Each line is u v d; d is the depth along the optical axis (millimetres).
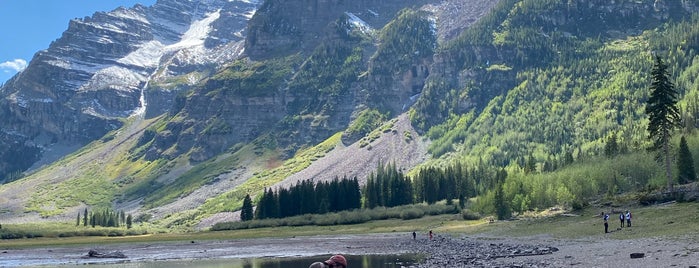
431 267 69688
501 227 153125
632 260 56031
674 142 180625
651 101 125750
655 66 126312
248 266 93750
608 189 170250
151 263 110250
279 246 150500
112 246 193875
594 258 62188
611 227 101438
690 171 151375
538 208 188250
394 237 166250
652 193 125688
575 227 113438
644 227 92688
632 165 182000
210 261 109688
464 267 65188
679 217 94438
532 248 86562
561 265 58031
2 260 137250
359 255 105625
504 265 62938
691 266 46250
